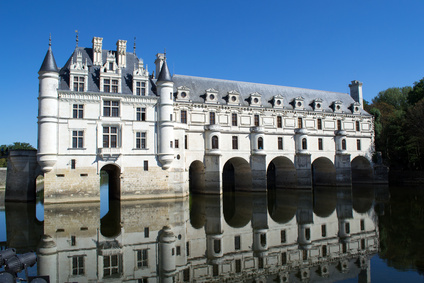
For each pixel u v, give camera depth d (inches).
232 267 737.6
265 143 2381.9
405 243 902.4
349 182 2596.0
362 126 2827.3
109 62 1838.1
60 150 1674.5
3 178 2645.2
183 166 1942.7
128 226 1109.1
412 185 2615.7
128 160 1804.9
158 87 1907.0
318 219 1254.3
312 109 2618.1
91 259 764.0
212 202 1744.6
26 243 897.5
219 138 2146.9
